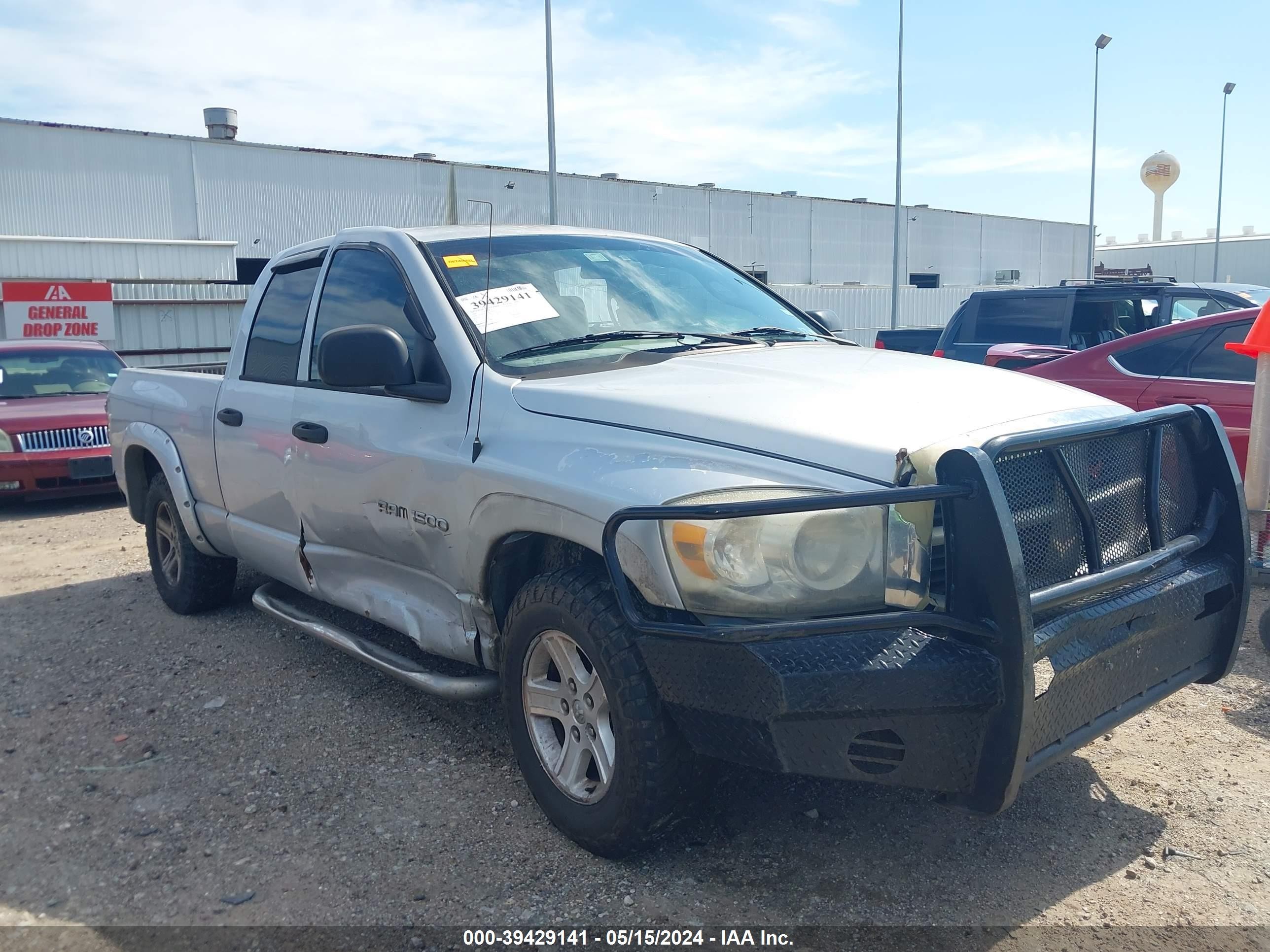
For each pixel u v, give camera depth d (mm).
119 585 6426
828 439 2633
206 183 35781
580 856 3037
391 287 3877
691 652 2582
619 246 4285
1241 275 53500
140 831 3279
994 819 3209
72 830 3305
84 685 4613
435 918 2762
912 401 2850
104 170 34156
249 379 4664
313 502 4078
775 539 2529
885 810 3275
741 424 2752
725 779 3393
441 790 3486
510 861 3023
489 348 3434
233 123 36688
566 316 3672
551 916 2752
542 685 3139
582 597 2873
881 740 2512
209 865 3064
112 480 9578
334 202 37875
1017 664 2404
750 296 4379
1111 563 2838
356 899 2863
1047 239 61906
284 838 3207
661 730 2742
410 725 4039
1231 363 6453
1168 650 2953
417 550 3576
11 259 30125
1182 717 3943
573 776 3051
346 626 5211
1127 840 3076
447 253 3824
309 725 4066
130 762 3799
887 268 53500
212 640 5176
